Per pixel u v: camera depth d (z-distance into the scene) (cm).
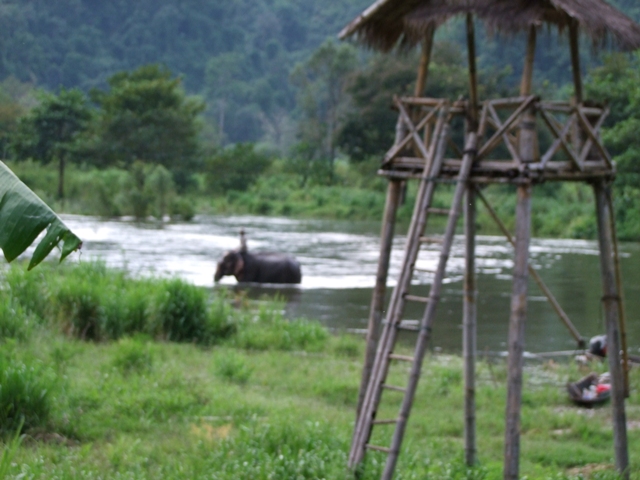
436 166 1908
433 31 1988
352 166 18050
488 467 2078
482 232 11219
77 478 1792
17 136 13312
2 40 17625
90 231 8919
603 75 9744
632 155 8400
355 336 3975
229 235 9306
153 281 3978
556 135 1859
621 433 2006
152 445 2091
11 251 1055
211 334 3622
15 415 2145
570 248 9069
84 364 2825
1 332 3019
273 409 2452
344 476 1878
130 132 15000
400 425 1802
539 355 3722
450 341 3962
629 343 3938
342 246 8431
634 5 10988
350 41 2172
